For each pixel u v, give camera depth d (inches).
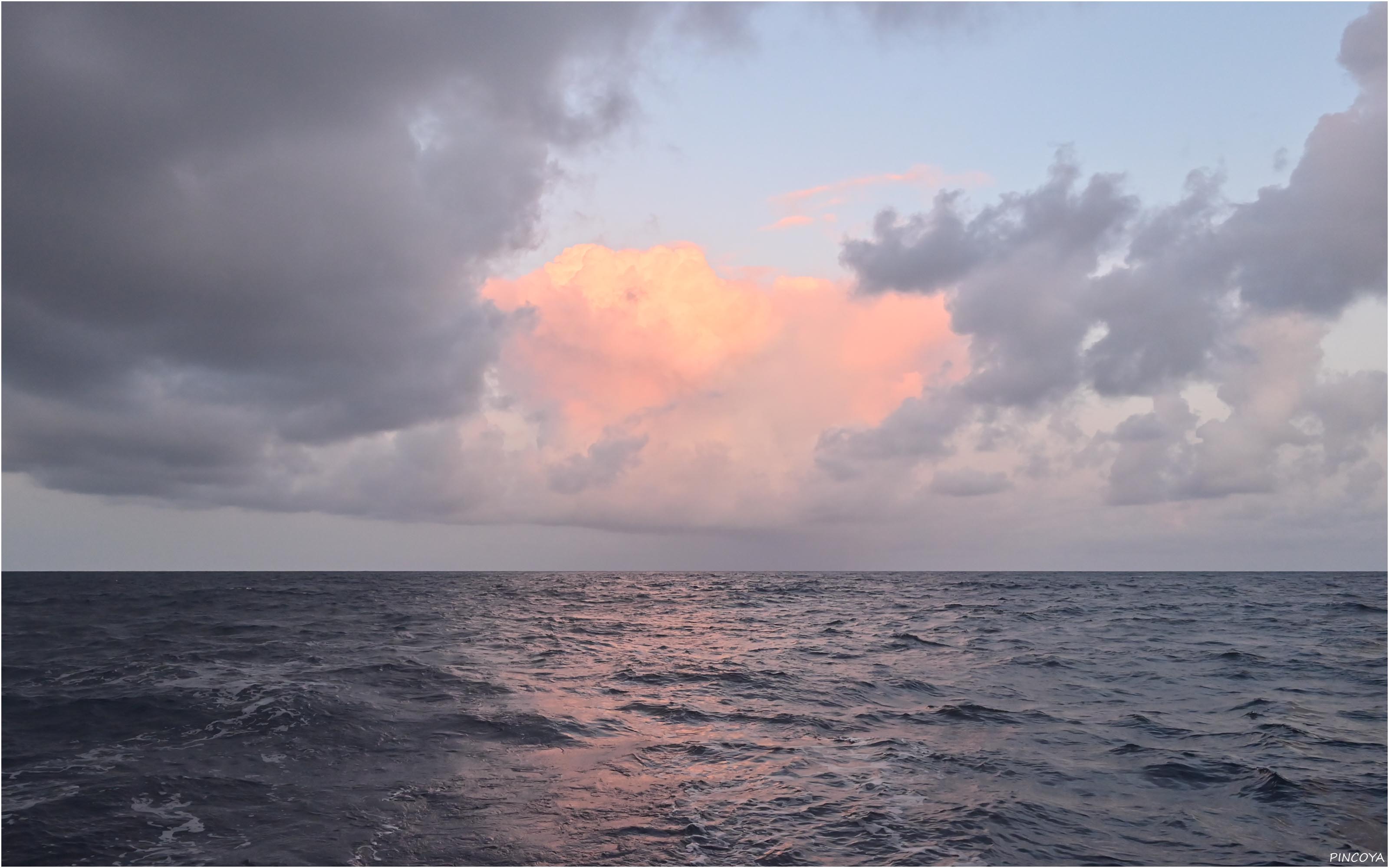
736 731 629.9
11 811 428.5
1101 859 385.4
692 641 1262.3
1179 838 410.6
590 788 483.8
